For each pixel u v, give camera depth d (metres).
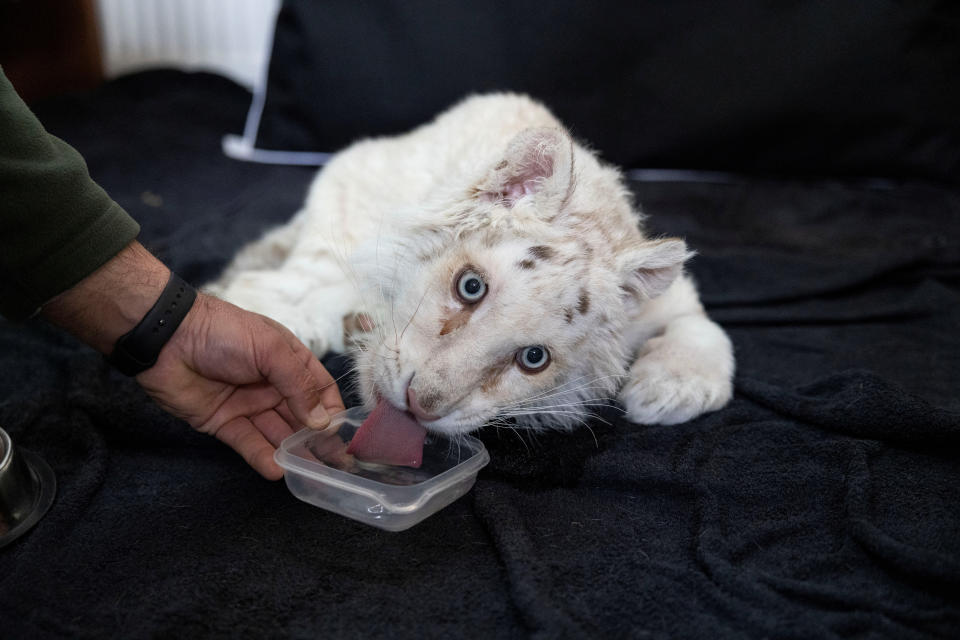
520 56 1.38
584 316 0.78
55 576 0.67
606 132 1.41
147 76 1.56
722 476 0.78
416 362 0.75
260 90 1.44
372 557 0.70
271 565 0.69
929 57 1.36
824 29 1.35
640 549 0.72
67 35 1.55
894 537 0.73
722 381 0.88
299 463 0.71
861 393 0.84
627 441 0.82
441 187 0.82
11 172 0.65
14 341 0.91
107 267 0.69
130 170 1.31
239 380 0.73
